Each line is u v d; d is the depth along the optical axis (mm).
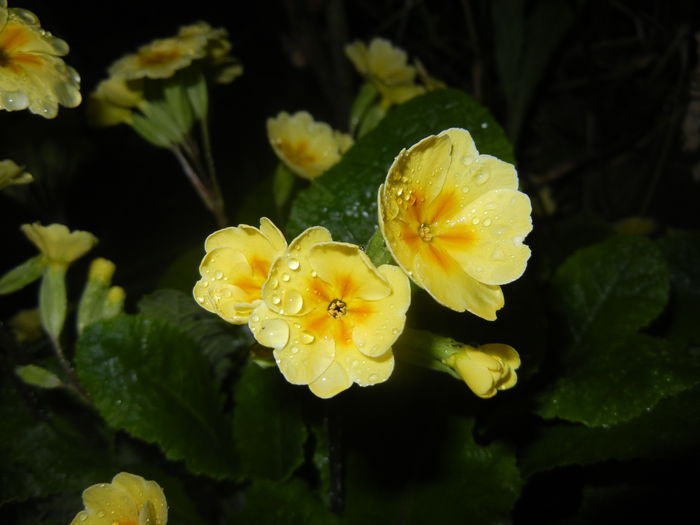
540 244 319
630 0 387
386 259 124
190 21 480
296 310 119
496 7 312
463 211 133
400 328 115
